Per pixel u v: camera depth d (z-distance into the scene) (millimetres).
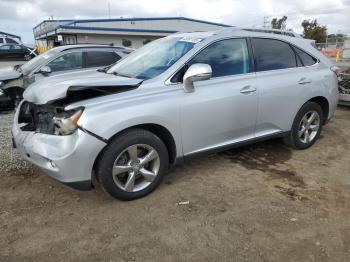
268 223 3336
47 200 3740
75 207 3602
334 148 5406
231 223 3328
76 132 3230
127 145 3475
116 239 3084
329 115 5457
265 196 3844
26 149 3561
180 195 3840
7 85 7926
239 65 4336
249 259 2846
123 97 3486
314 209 3594
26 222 3334
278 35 4852
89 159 3283
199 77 3627
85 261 2818
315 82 5035
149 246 2992
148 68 4086
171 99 3703
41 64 7770
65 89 3336
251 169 4551
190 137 3934
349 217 3461
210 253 2910
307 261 2834
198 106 3881
